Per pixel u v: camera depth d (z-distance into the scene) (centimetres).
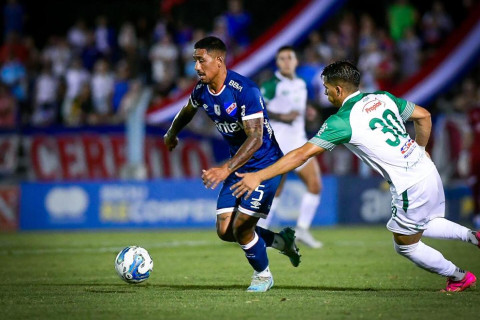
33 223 4862
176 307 1816
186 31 6325
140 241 3944
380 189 5025
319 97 5275
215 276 2527
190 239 4034
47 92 6031
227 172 1928
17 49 6250
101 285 2314
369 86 5669
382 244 3678
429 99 5362
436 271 2038
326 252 3309
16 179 5166
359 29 6856
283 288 2203
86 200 4853
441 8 6506
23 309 1803
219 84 2042
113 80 5981
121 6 7125
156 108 5253
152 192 4844
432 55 5828
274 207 3400
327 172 5184
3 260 3125
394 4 6644
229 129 2097
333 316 1667
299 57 6228
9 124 5600
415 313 1702
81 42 6525
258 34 6938
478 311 1727
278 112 3416
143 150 5047
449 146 5150
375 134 1908
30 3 7125
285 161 1848
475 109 4475
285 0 6956
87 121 5744
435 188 1955
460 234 2016
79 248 3612
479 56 5347
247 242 2105
